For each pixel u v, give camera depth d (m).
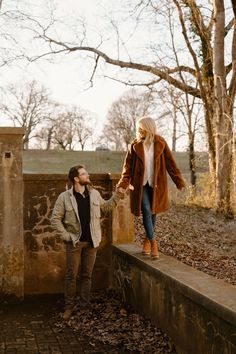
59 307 6.69
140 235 8.62
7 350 5.09
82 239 6.21
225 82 13.55
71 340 5.41
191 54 14.61
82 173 6.19
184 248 8.49
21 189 6.90
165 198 5.94
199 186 14.84
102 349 5.12
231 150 13.12
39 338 5.47
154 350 5.00
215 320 4.03
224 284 4.63
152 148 5.95
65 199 6.19
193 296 4.40
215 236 9.79
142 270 5.96
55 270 7.34
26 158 31.81
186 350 4.66
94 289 7.54
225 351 3.85
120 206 7.43
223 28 13.52
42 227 7.30
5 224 6.86
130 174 6.05
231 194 12.87
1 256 6.85
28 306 6.75
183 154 27.45
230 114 13.47
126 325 5.77
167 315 5.15
